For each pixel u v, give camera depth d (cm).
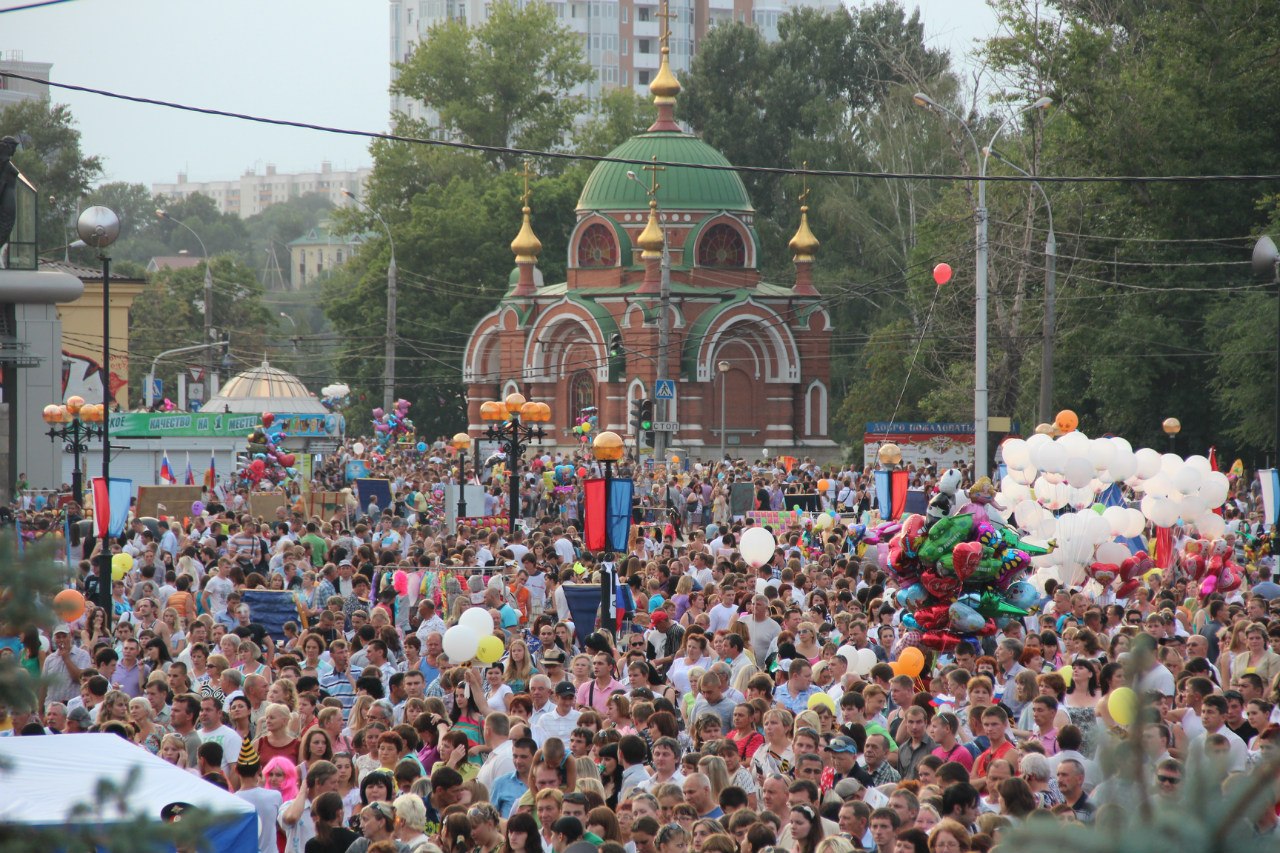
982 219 8788
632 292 17662
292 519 8012
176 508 9175
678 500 11119
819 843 2205
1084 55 12631
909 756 2931
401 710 3441
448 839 2414
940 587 4400
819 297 18050
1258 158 12056
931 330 14875
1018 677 3219
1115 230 12794
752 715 3095
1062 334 12444
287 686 3206
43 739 2431
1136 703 912
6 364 9550
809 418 18150
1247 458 12612
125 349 15200
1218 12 12181
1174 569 5747
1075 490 5072
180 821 1108
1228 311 11588
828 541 7306
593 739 2889
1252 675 3105
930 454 11656
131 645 3838
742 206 18238
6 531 1096
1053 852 841
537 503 12144
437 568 5622
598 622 4916
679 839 2208
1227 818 826
